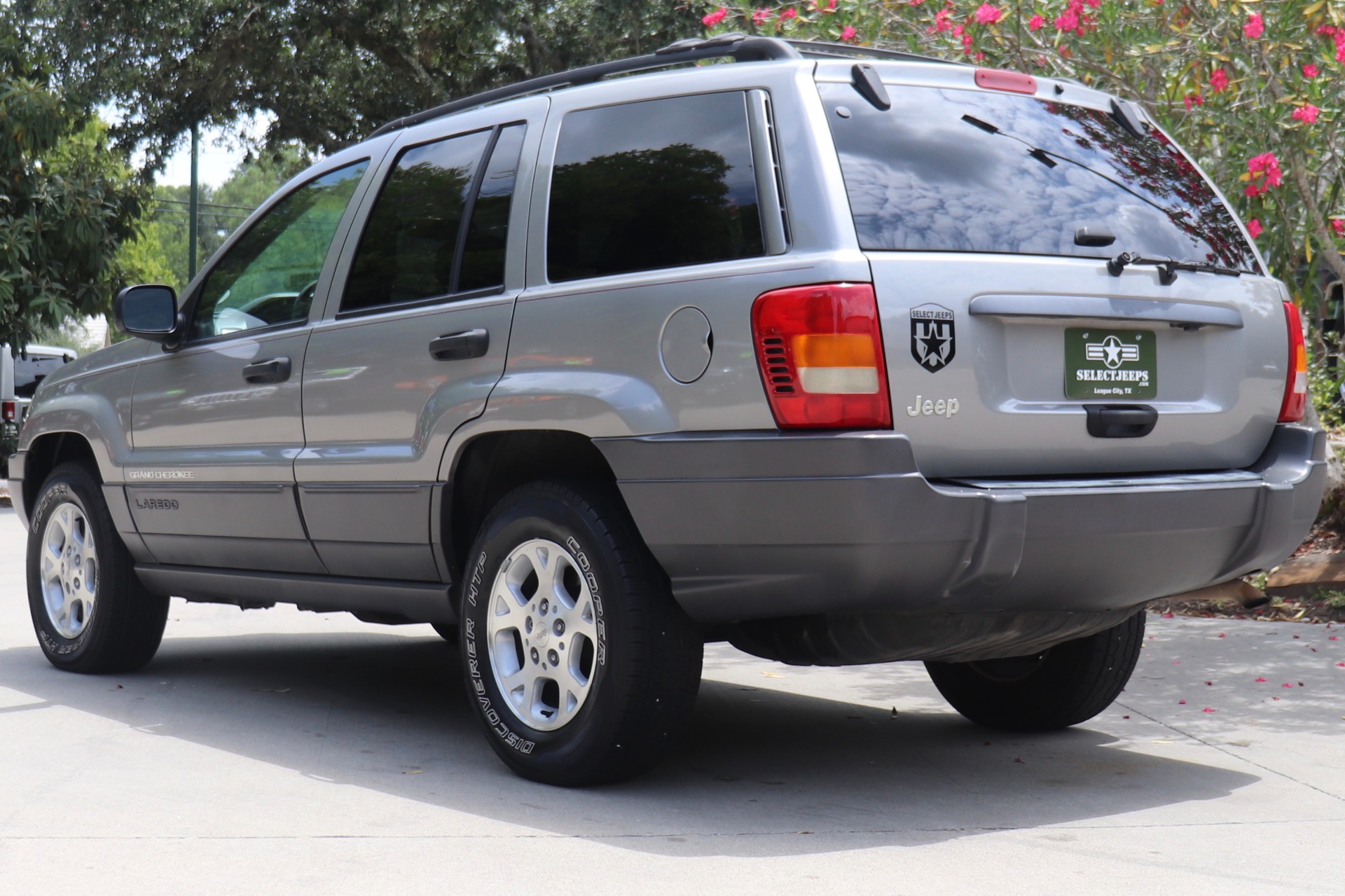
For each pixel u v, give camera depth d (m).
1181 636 6.65
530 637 4.07
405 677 5.96
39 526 5.99
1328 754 4.64
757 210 3.64
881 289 3.45
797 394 3.44
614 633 3.79
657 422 3.68
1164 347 3.96
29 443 6.13
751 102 3.77
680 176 3.85
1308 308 7.57
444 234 4.45
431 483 4.28
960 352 3.54
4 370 18.98
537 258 4.12
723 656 6.49
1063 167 4.03
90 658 5.77
